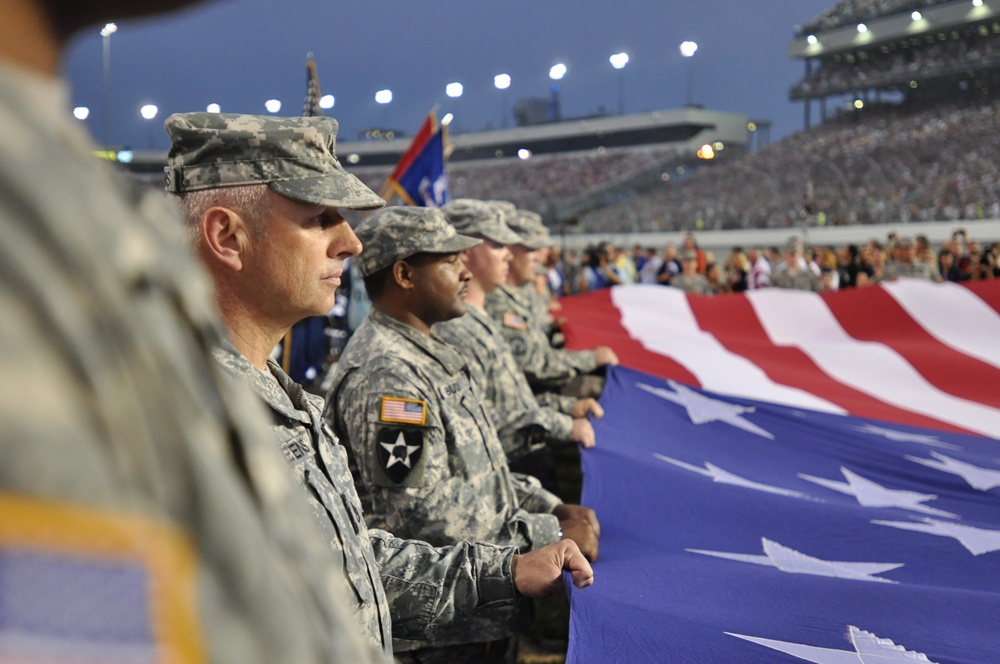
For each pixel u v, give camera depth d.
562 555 2.18
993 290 6.96
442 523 2.46
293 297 1.78
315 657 0.42
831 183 37.28
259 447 0.46
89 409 0.35
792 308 7.30
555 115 77.50
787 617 2.17
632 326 7.40
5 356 0.32
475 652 2.46
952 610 2.23
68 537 0.32
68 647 0.32
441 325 3.91
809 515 3.18
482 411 2.82
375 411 2.50
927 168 35.25
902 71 44.44
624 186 52.62
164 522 0.36
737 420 4.60
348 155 61.72
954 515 3.44
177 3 0.42
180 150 1.78
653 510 3.19
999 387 5.93
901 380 6.19
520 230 6.12
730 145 56.88
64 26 0.40
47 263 0.35
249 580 0.39
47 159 0.37
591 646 1.92
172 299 0.42
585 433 3.86
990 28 42.75
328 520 1.57
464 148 62.84
